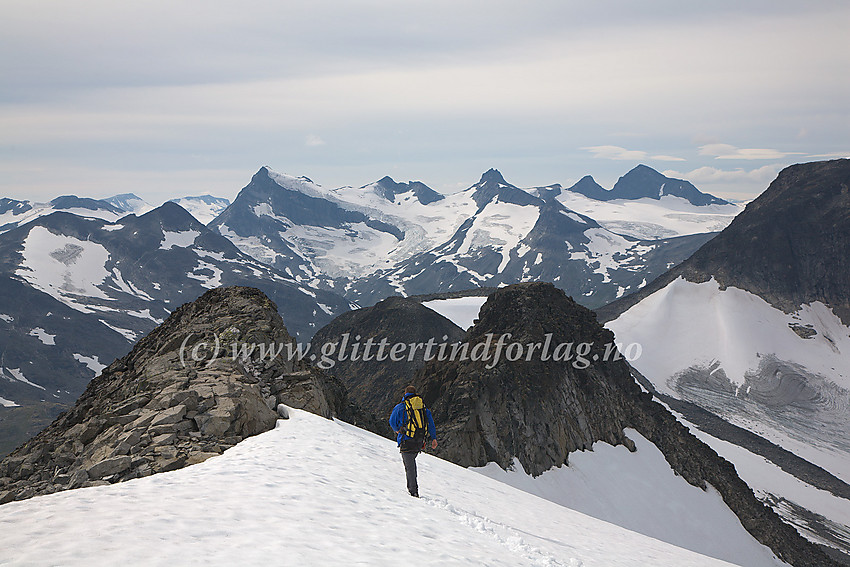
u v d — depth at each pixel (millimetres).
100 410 27375
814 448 173625
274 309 37000
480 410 58000
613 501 60406
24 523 8672
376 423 44531
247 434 21000
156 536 8797
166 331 37656
